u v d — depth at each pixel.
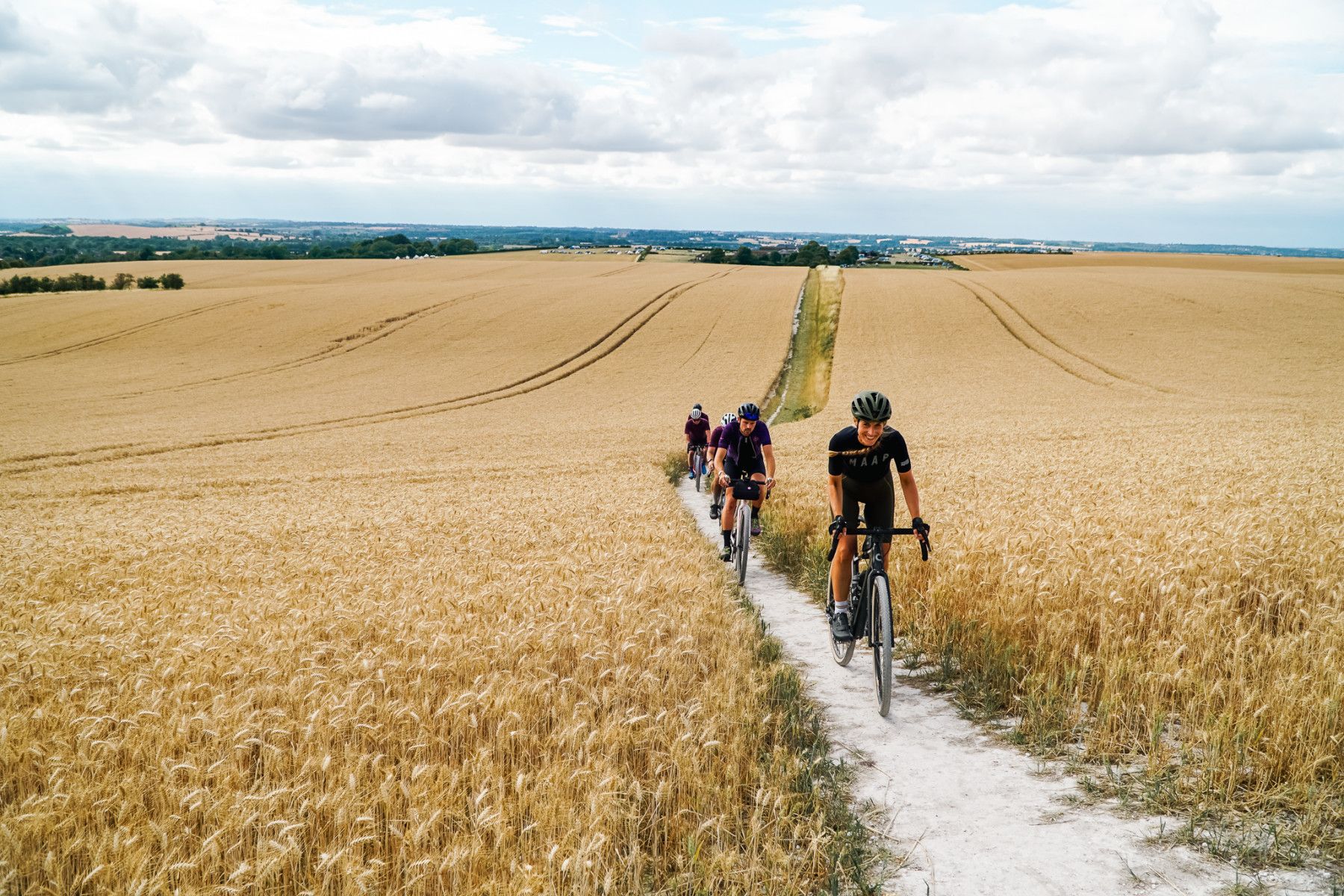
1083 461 17.61
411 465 26.55
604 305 71.19
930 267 124.12
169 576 9.91
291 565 10.22
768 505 13.43
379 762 4.17
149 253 155.38
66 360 59.66
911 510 5.71
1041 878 3.51
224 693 5.06
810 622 8.01
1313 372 42.66
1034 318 60.06
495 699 4.75
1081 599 6.38
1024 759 4.69
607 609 6.87
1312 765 3.87
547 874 3.24
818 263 137.38
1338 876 3.37
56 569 10.97
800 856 3.53
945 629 6.53
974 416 34.16
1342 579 6.47
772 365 52.62
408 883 3.19
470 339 62.75
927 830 3.97
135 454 32.19
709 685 5.19
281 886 3.38
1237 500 10.74
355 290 82.19
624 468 22.41
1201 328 54.69
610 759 4.24
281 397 47.59
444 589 8.06
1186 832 3.76
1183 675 5.00
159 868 3.43
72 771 4.11
